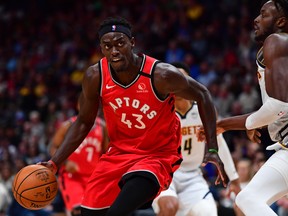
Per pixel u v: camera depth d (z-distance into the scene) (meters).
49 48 18.59
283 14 4.30
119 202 4.02
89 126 4.58
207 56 15.15
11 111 15.93
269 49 4.07
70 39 18.62
